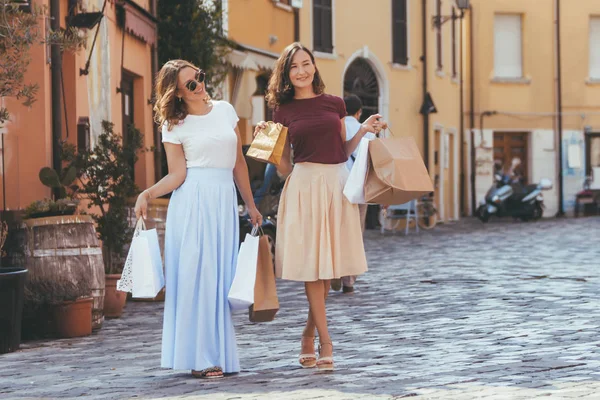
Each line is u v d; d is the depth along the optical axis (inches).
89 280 408.5
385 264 688.4
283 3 1030.4
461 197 1558.8
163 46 794.2
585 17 1619.1
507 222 1346.0
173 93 287.7
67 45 394.3
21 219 414.0
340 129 295.7
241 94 909.2
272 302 288.7
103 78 617.6
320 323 293.7
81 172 482.0
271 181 698.8
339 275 289.6
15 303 366.0
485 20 1581.0
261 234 303.6
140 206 284.4
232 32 910.4
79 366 324.2
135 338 392.8
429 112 1278.3
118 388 276.2
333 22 1117.7
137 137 488.7
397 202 292.2
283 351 338.0
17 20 376.8
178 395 259.6
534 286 518.0
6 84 375.2
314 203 291.3
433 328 381.1
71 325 399.2
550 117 1609.3
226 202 290.7
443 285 538.0
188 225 286.8
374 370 290.7
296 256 290.7
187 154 290.0
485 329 372.5
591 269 611.8
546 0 1604.3
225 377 285.9
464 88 1577.3
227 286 288.7
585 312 410.6
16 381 299.1
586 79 1622.8
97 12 547.8
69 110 540.1
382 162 286.2
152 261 283.6
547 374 273.7
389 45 1216.2
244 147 708.7
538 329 366.9
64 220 406.3
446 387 257.0
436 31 1349.7
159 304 518.6
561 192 1606.8
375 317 420.5
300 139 292.4
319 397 248.2
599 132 1622.8
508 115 1588.3
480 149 1572.3
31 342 390.6
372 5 1187.3
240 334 383.9
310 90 297.1
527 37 1601.9
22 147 485.4
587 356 303.6
